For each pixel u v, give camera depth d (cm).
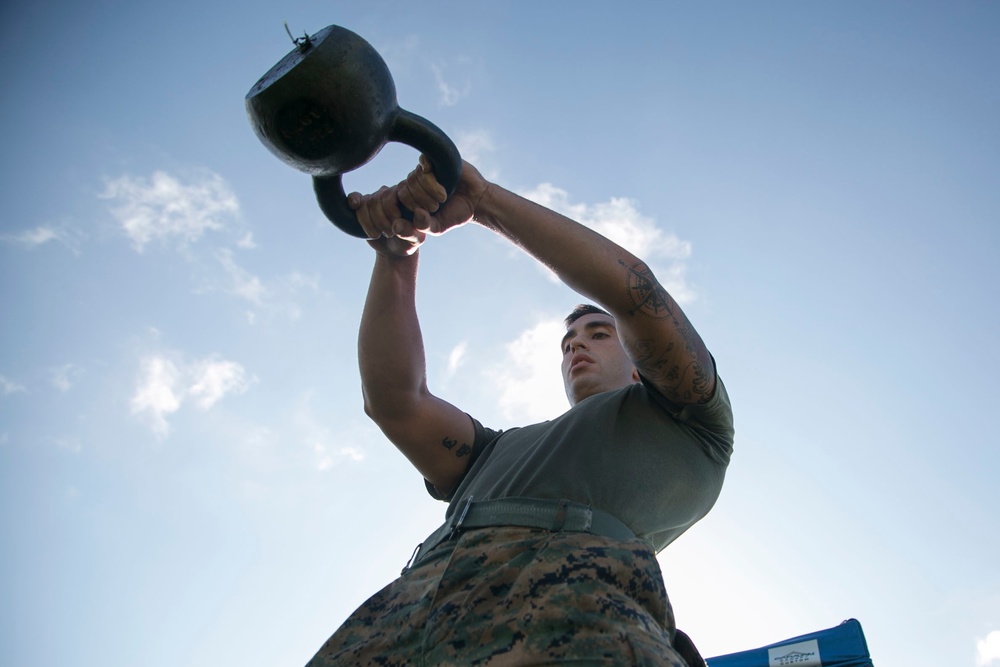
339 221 218
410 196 211
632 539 190
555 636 153
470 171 216
